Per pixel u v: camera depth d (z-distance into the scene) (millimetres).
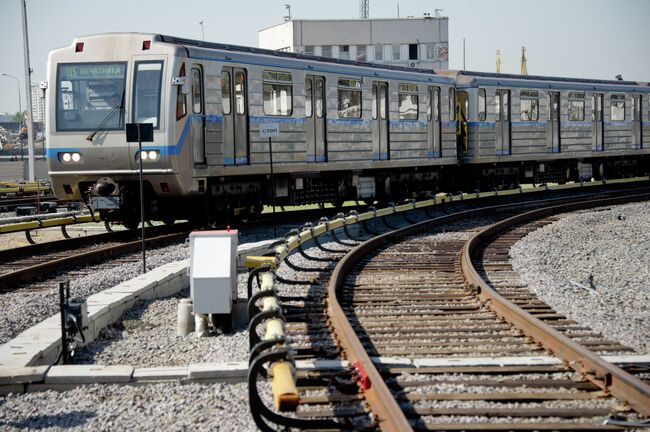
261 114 17625
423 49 89312
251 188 18312
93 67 15852
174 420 5801
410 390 6395
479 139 25031
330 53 88750
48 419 5902
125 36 15828
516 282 12133
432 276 12508
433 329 8641
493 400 6113
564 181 30500
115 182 16031
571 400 6137
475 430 5477
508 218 20297
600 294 11266
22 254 15016
